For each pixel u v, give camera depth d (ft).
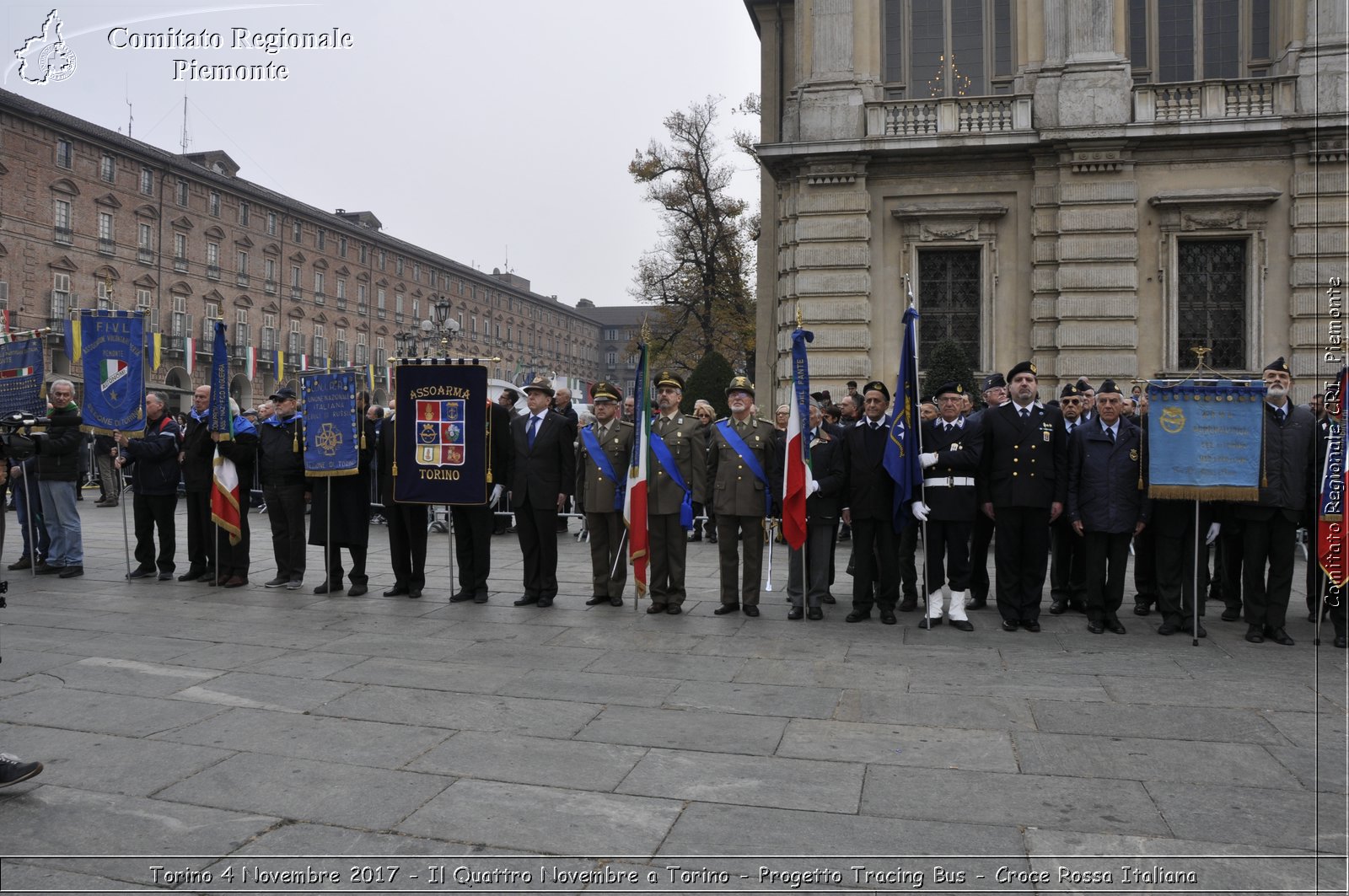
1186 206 62.59
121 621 29.09
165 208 183.42
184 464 37.04
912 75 68.85
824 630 28.48
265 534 53.47
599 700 20.67
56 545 38.14
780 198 69.15
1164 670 23.44
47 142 159.12
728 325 130.11
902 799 15.28
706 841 13.76
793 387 30.12
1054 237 63.93
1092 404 36.91
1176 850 13.50
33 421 19.02
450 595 34.17
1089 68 62.95
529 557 32.37
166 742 17.94
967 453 28.30
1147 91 62.90
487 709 20.02
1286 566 26.63
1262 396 26.20
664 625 28.96
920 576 36.91
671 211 133.39
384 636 27.25
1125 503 27.84
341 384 33.83
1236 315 63.72
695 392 82.28
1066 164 63.31
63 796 15.39
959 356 59.26
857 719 19.39
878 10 68.08
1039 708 20.15
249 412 58.95
